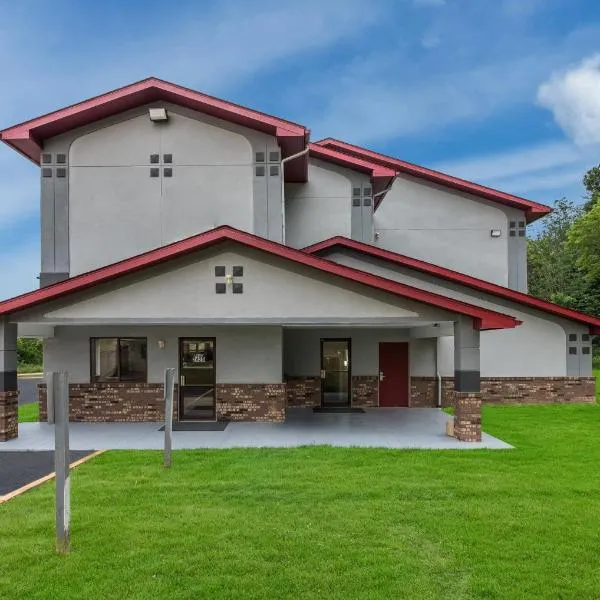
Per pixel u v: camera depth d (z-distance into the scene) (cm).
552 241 5534
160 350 1484
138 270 1191
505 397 1838
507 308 1834
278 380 1463
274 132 1470
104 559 548
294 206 1833
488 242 2055
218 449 1069
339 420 1481
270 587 493
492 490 777
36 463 984
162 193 1473
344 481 825
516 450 1063
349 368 1772
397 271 1764
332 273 1180
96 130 1483
